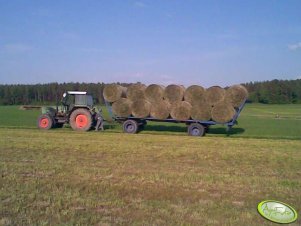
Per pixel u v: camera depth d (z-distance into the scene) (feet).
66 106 71.10
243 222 20.33
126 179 28.99
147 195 24.91
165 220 20.33
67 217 20.53
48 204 22.67
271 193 25.96
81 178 29.17
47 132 63.41
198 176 30.32
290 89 284.61
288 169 34.42
